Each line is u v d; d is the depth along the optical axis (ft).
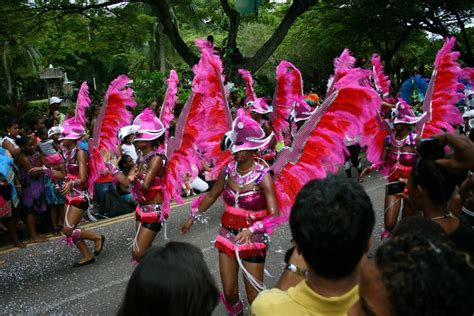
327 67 86.17
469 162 8.39
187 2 56.85
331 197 5.22
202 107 14.61
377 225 22.62
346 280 5.24
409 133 17.33
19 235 24.62
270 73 89.66
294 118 23.61
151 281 5.40
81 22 52.60
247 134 11.64
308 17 76.02
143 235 15.55
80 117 18.53
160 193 15.61
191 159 15.69
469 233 8.58
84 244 19.74
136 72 104.73
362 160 38.86
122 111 17.76
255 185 11.87
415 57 95.30
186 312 5.43
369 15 67.21
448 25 69.97
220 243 12.17
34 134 25.72
